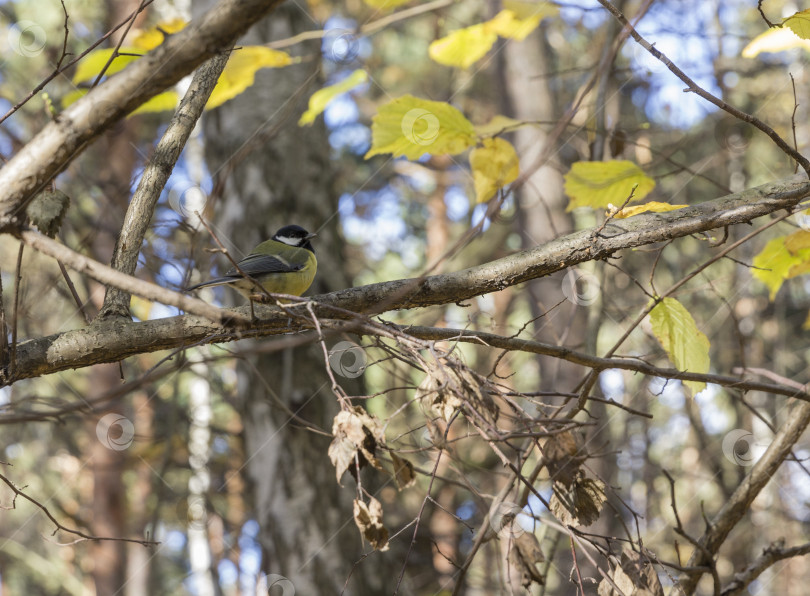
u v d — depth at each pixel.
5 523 13.04
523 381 11.34
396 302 2.93
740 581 3.78
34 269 6.28
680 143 7.43
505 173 4.03
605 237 3.23
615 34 5.00
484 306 10.29
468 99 12.91
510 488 3.30
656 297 3.57
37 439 12.60
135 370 9.89
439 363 2.41
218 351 6.73
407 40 13.30
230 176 6.55
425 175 13.01
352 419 2.34
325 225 6.71
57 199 2.61
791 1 9.39
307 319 2.59
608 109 6.39
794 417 3.79
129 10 9.56
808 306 11.66
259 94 6.67
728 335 11.11
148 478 11.58
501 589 3.92
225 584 11.16
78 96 4.13
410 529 8.16
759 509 10.29
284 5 6.76
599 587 2.67
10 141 6.70
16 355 2.87
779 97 9.66
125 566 11.38
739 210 3.18
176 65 2.06
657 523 11.63
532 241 7.87
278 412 6.17
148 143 10.08
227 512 9.77
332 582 5.97
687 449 11.62
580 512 2.70
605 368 3.29
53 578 14.02
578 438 3.44
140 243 3.28
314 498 6.09
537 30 8.63
